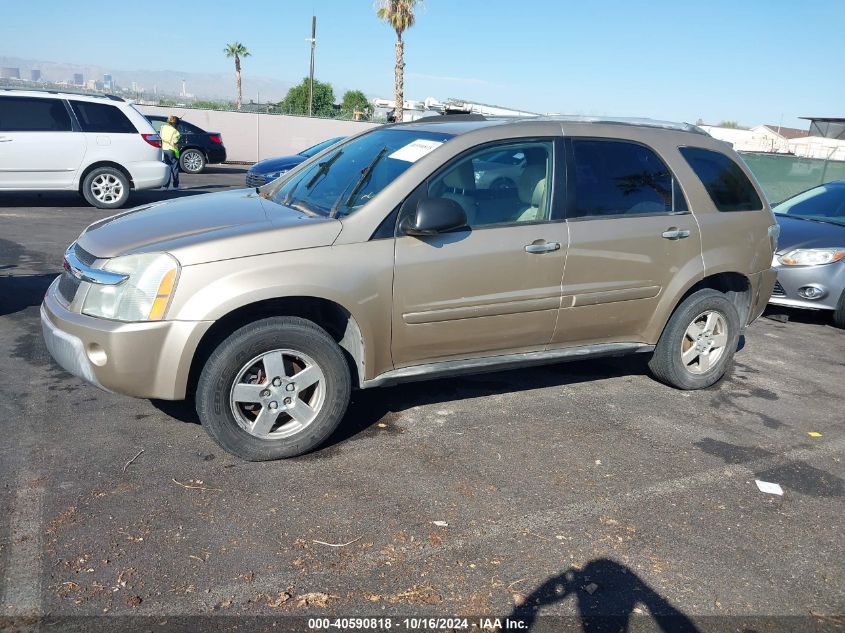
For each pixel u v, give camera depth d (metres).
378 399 4.77
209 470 3.71
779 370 6.02
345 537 3.20
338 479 3.70
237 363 3.66
